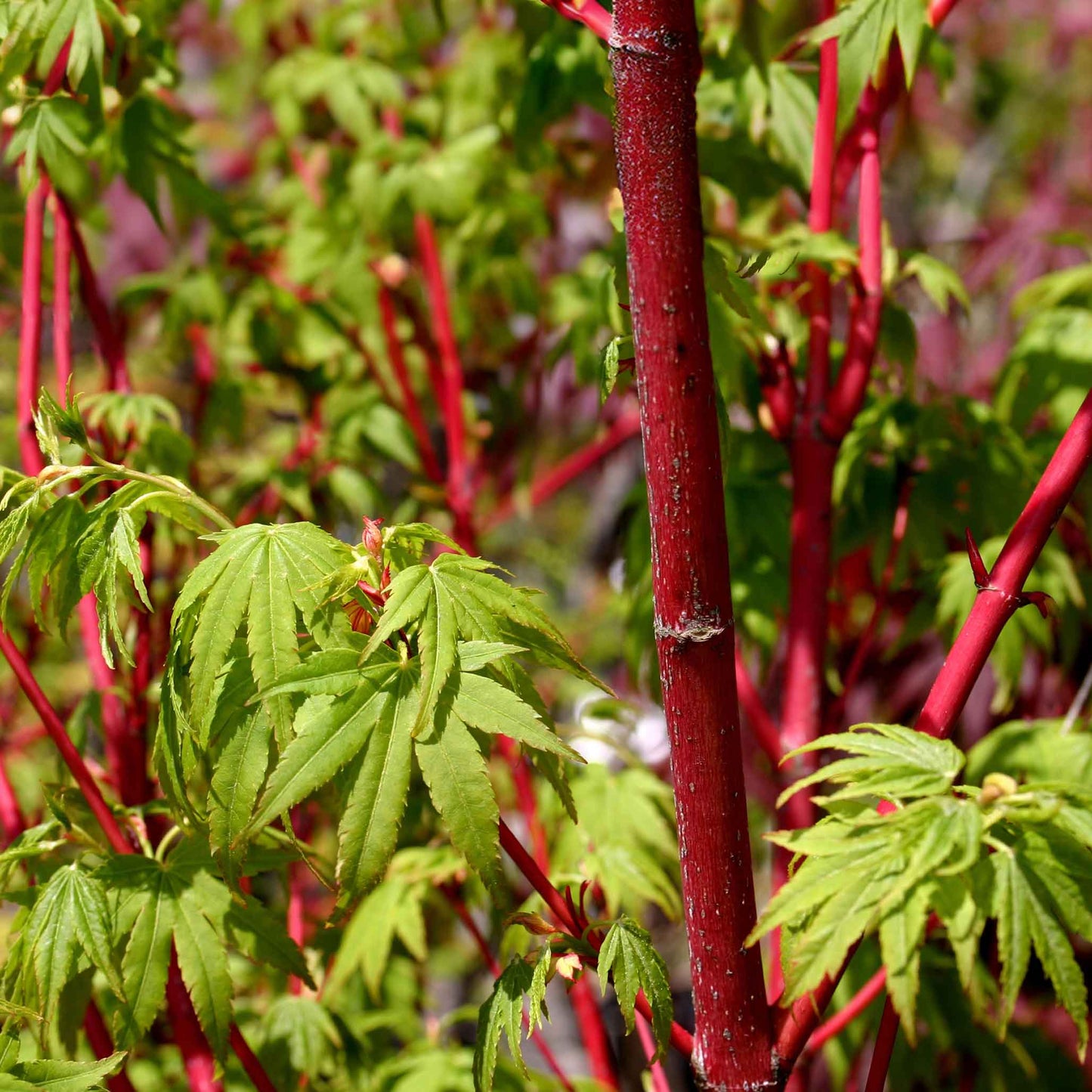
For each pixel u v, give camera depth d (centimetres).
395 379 252
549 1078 155
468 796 80
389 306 233
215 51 373
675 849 162
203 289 221
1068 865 79
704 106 169
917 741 85
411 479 267
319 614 86
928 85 379
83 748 159
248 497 203
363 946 162
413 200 226
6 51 121
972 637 95
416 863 166
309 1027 147
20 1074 91
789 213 196
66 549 98
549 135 230
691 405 81
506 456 274
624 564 168
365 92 246
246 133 347
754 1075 89
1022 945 76
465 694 83
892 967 76
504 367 283
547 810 167
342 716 82
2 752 200
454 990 277
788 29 189
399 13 273
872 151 134
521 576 354
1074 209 308
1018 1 437
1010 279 279
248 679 87
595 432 308
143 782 151
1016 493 160
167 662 92
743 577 159
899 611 189
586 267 254
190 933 103
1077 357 180
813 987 77
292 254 243
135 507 93
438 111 267
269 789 79
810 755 132
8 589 99
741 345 139
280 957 105
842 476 162
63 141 134
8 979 100
